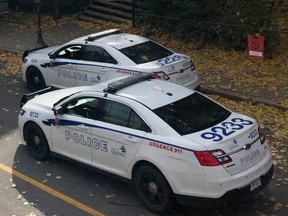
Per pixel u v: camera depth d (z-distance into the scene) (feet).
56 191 21.48
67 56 32.30
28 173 23.21
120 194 20.97
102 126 20.43
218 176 17.16
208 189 17.26
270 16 39.22
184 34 42.47
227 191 17.24
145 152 18.74
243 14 38.63
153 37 44.42
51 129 23.03
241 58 38.01
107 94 20.72
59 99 24.36
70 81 32.27
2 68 41.22
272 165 19.30
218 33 40.14
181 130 18.48
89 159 21.56
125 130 19.58
